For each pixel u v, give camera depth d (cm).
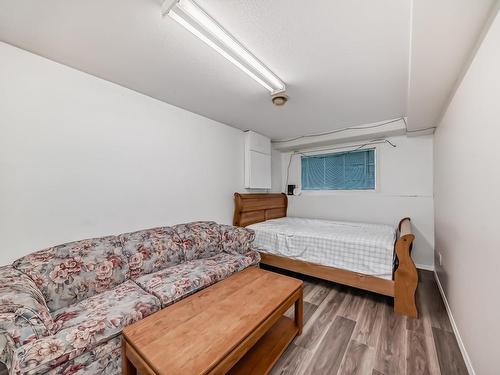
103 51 158
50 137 168
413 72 154
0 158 148
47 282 141
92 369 113
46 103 167
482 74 117
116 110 206
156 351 100
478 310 123
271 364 133
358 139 355
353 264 228
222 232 266
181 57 164
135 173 221
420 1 97
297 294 162
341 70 179
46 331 108
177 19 121
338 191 396
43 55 163
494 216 104
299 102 245
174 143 257
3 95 149
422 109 220
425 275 289
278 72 183
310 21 127
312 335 169
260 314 129
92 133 191
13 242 152
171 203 254
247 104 252
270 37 140
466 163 146
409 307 194
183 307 136
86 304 144
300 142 391
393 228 298
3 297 105
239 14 121
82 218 185
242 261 229
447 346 156
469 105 139
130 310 135
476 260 126
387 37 140
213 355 98
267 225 324
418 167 320
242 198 323
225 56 156
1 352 107
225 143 325
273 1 113
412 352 150
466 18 105
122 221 211
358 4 115
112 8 119
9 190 151
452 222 186
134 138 220
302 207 427
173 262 212
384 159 346
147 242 203
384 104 248
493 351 104
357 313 199
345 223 338
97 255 170
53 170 170
